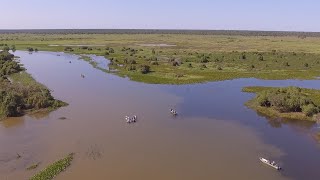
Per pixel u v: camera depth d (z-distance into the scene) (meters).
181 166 38.69
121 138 46.31
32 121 52.84
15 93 58.84
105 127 50.41
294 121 54.47
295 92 64.75
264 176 36.84
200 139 46.50
